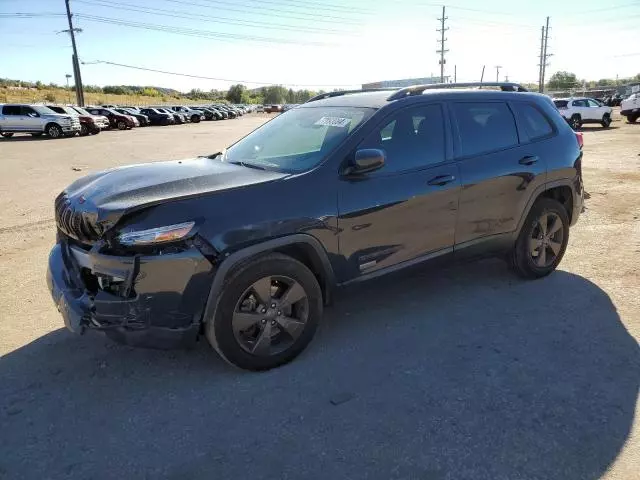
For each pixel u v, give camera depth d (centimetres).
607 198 873
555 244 510
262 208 331
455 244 432
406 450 272
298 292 352
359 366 354
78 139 2722
